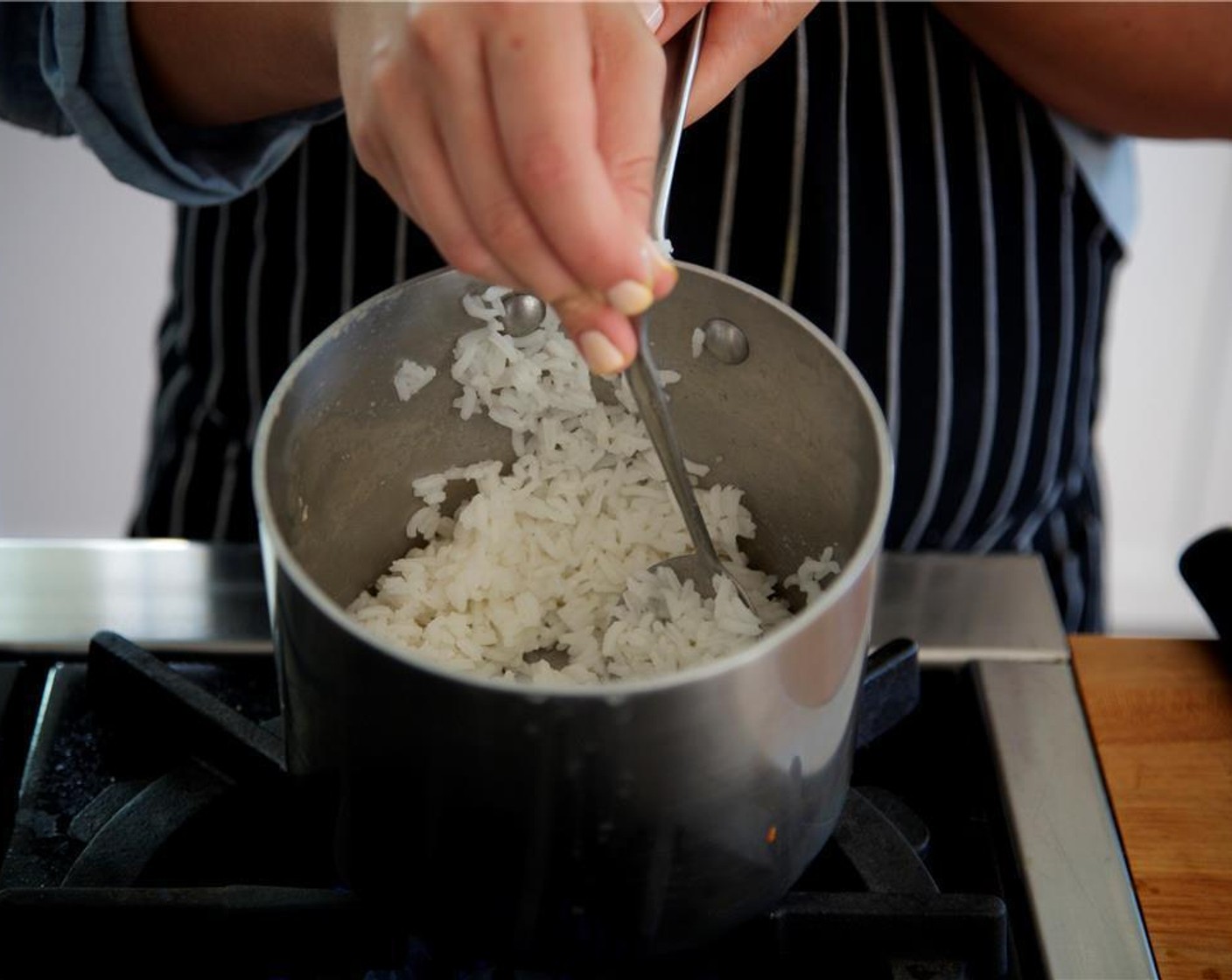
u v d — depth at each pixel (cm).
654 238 52
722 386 59
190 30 71
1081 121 91
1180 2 81
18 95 82
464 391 59
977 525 100
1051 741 66
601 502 63
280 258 93
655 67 48
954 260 91
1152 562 186
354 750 45
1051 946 58
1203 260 166
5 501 182
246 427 99
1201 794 64
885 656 65
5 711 65
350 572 61
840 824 60
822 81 85
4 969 54
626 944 49
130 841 59
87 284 168
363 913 54
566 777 43
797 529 60
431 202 48
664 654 56
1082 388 101
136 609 71
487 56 45
